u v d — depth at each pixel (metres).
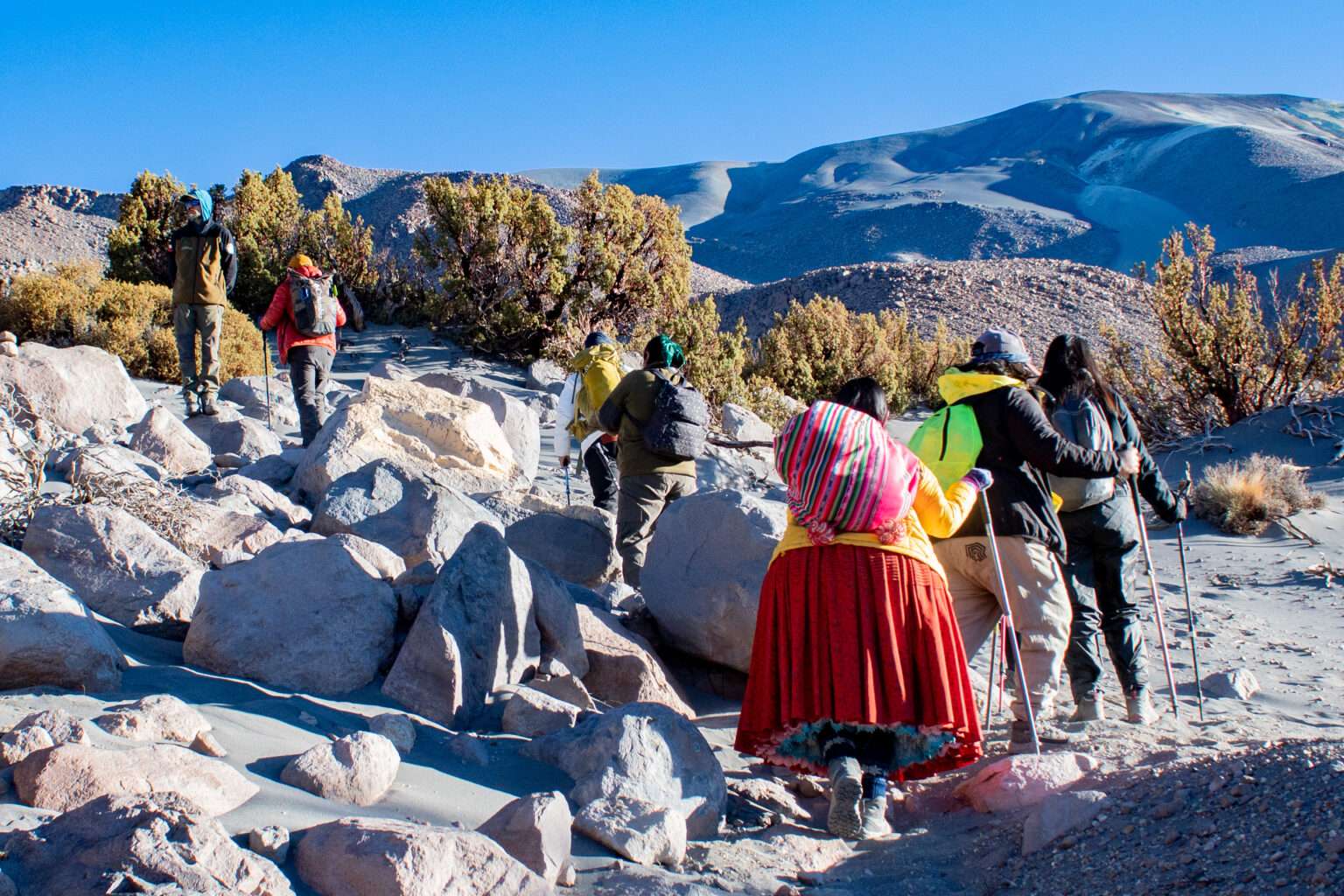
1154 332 55.16
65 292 16.41
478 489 8.37
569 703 5.00
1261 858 3.32
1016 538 5.14
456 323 21.36
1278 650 7.55
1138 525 5.82
